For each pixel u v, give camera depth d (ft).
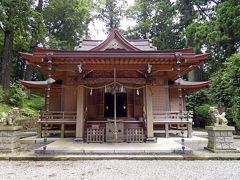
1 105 52.21
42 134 38.83
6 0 52.47
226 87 47.06
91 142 32.37
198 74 73.46
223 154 24.98
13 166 20.71
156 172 18.31
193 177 16.83
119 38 41.47
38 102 71.26
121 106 45.06
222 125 26.91
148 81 35.68
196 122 67.46
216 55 63.10
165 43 84.89
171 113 39.78
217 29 58.80
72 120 38.11
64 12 78.89
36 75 89.35
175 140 35.78
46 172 18.43
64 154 25.22
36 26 60.34
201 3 74.74
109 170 19.04
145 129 35.32
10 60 60.54
